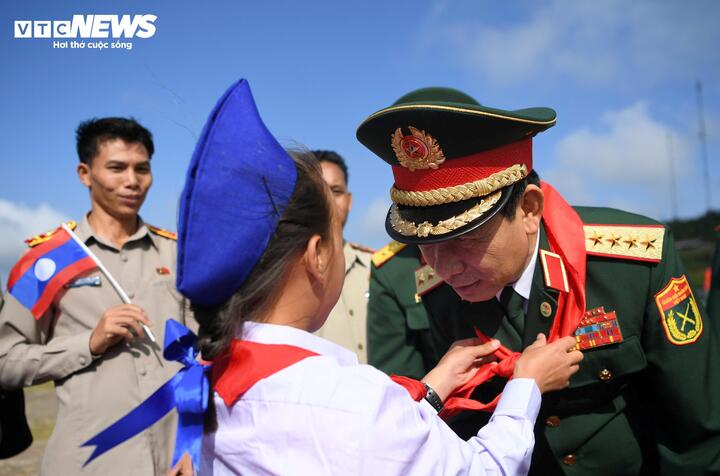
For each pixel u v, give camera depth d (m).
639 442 1.83
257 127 1.20
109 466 2.73
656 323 1.77
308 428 1.13
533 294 1.80
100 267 2.98
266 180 1.18
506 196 1.62
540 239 1.82
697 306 1.83
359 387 1.16
